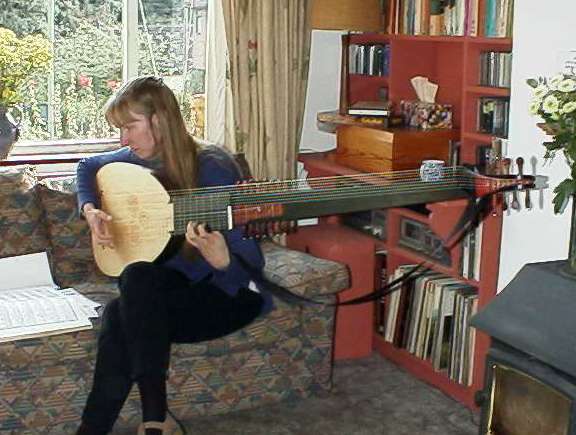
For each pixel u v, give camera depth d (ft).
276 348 9.96
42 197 10.26
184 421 9.73
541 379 7.11
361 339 11.76
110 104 8.48
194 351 9.50
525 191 8.66
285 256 10.52
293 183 9.06
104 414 8.13
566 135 7.32
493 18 9.78
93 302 9.09
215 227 8.09
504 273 9.68
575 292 7.29
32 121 11.89
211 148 8.84
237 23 11.45
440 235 9.97
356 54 12.57
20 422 9.00
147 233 8.25
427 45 11.95
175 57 12.44
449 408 10.29
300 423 9.81
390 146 10.77
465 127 10.46
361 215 12.01
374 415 10.07
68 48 11.93
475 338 10.06
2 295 9.21
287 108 11.94
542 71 8.83
